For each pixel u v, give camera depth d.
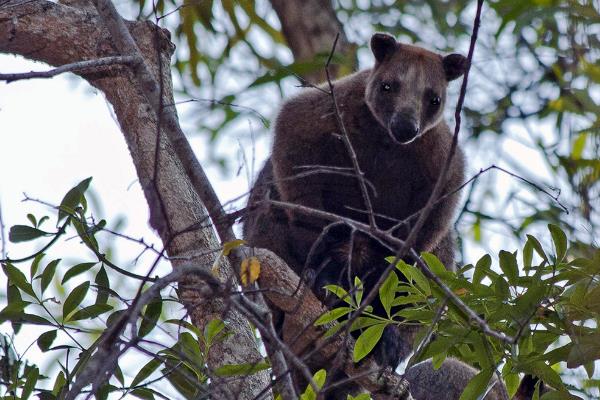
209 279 6.06
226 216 7.17
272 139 11.24
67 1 10.50
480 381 7.95
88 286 8.22
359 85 11.57
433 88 11.56
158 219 8.73
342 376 10.21
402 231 11.20
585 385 8.70
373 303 10.68
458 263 12.78
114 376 7.87
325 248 10.94
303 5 17.62
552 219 14.43
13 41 9.90
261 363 7.72
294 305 8.89
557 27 16.31
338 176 11.19
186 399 7.73
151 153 9.12
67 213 7.88
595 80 10.38
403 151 11.36
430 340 8.47
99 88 9.85
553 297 7.86
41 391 8.05
